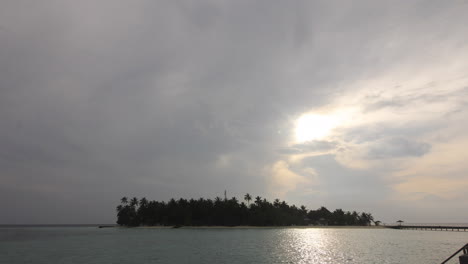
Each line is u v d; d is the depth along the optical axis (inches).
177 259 2105.1
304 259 2084.2
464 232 6589.6
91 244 3376.0
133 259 2113.7
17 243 3742.6
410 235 5093.5
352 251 2532.0
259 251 2564.0
